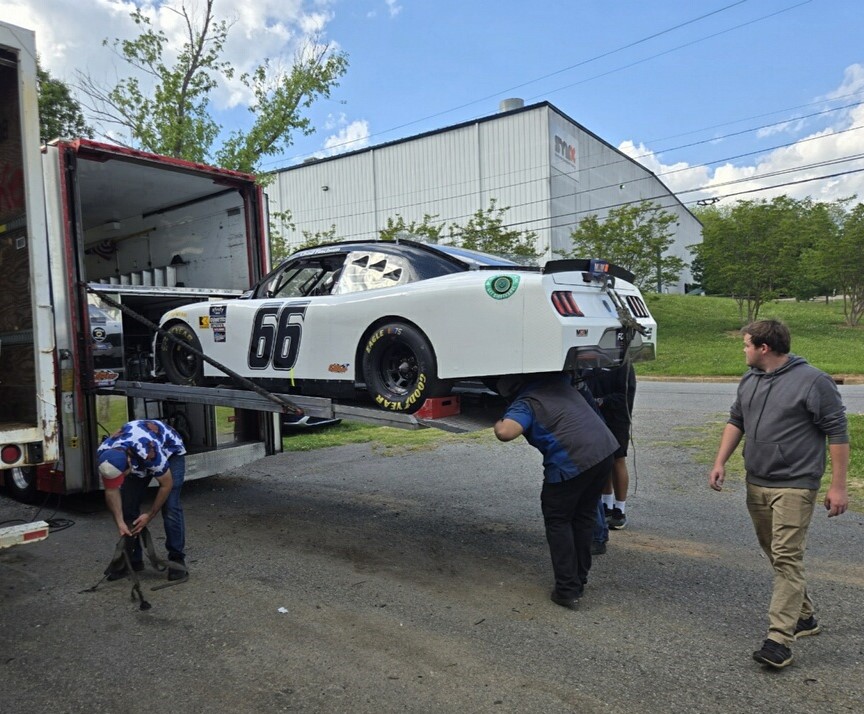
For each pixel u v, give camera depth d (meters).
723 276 24.27
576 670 3.10
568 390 3.95
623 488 5.05
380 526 5.52
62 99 18.14
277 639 3.51
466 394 4.54
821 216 24.42
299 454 8.82
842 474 3.08
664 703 2.81
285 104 16.66
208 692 3.00
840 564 4.27
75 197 5.91
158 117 16.06
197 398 5.32
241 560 4.78
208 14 15.88
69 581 4.46
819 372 3.15
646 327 4.48
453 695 2.92
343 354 4.70
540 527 5.39
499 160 28.89
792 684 2.93
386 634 3.53
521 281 3.77
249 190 7.40
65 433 5.86
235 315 5.52
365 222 33.34
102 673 3.20
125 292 6.35
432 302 4.14
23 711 2.89
